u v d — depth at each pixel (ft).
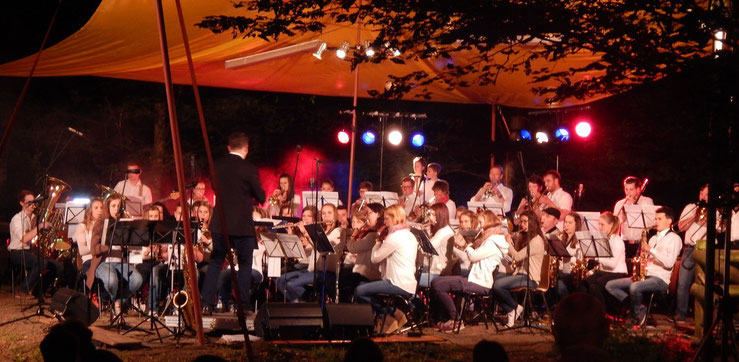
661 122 19.57
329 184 48.19
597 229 40.52
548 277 35.04
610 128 21.70
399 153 82.99
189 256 18.69
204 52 42.65
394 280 33.30
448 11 21.70
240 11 36.70
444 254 37.50
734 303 22.30
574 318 10.49
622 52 21.15
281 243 33.01
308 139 86.74
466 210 37.86
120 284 33.86
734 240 35.27
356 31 43.60
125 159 79.77
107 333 30.22
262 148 86.07
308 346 29.81
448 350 30.12
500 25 21.56
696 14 19.19
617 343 30.09
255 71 49.24
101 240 34.99
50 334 13.30
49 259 43.57
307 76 50.98
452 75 24.63
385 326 33.94
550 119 53.47
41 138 79.92
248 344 19.30
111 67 42.98
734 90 18.34
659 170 19.52
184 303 29.86
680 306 37.83
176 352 28.25
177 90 80.43
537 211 41.81
